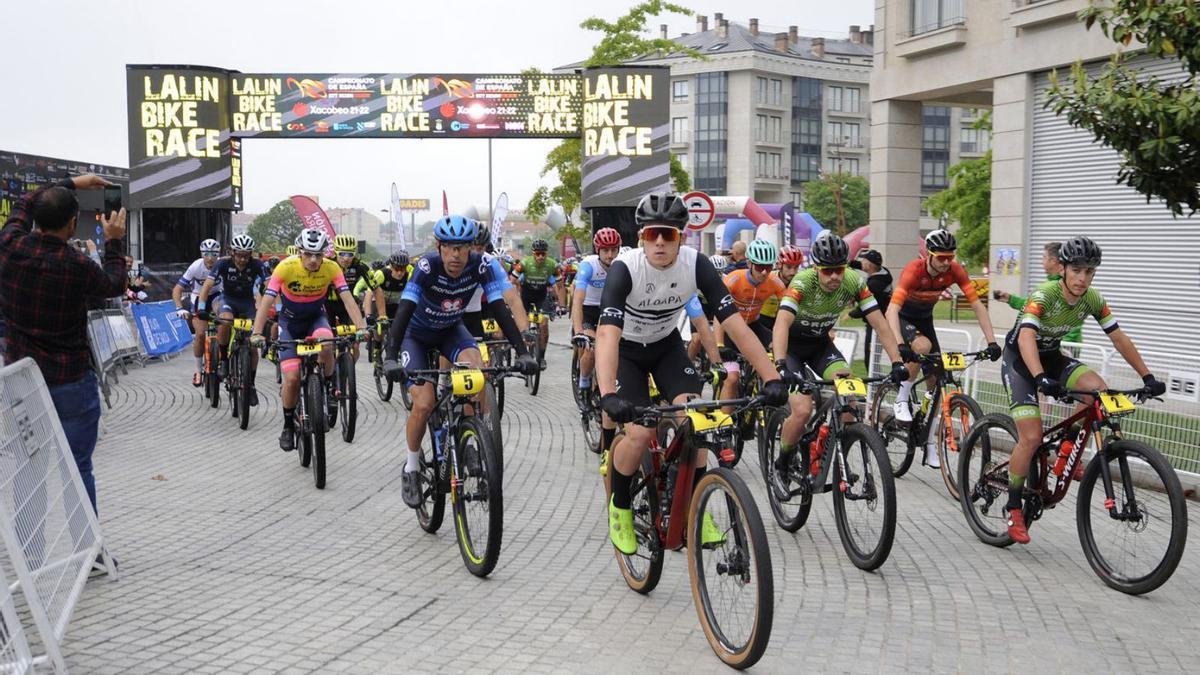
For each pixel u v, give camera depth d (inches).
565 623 167.3
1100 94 272.5
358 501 256.8
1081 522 202.2
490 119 846.5
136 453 322.7
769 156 3287.4
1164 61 499.2
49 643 133.5
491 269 221.6
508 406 436.8
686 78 3280.0
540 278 474.3
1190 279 504.1
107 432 363.9
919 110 757.9
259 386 496.1
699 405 150.6
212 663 147.6
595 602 178.4
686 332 470.3
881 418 309.6
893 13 729.6
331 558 205.2
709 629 155.2
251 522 234.2
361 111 844.6
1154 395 205.2
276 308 389.1
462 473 199.6
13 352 178.2
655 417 156.6
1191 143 266.4
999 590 190.2
